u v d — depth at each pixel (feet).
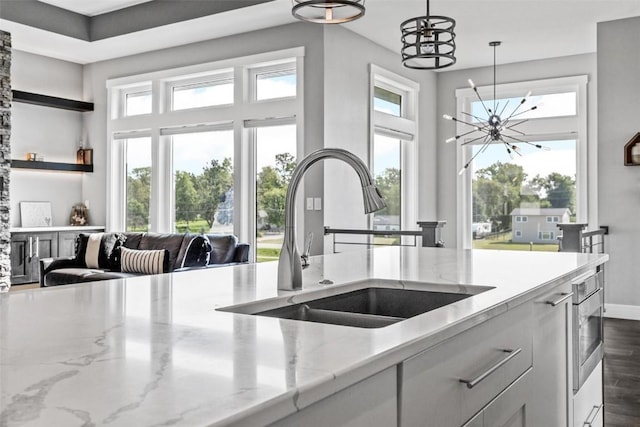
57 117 23.85
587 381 7.70
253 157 20.33
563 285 6.74
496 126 22.48
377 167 21.84
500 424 4.85
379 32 19.80
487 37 20.30
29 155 22.49
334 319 5.24
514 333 5.17
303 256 7.25
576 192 22.59
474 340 4.34
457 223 25.04
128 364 2.85
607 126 19.03
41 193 23.34
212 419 2.11
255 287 5.66
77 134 24.57
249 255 19.85
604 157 19.11
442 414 3.83
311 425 2.64
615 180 18.95
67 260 19.07
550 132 23.03
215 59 20.47
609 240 19.04
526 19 18.51
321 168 18.35
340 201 19.11
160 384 2.52
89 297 5.01
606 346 14.98
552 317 6.31
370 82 20.51
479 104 24.80
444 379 3.86
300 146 18.60
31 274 21.36
